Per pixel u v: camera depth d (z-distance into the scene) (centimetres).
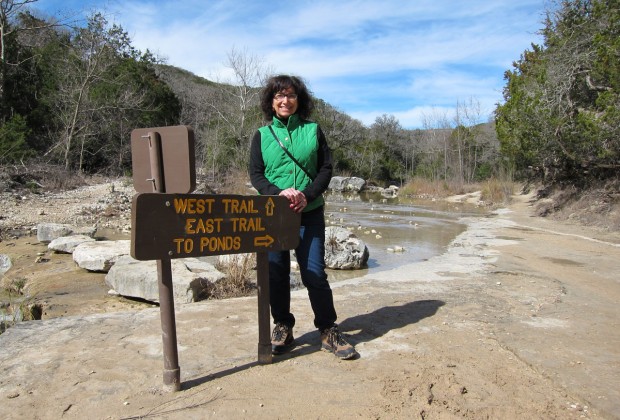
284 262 364
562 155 1612
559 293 577
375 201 2638
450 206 2308
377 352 375
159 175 301
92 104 2725
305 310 488
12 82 2536
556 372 341
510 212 1906
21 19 2994
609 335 423
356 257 855
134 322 440
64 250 947
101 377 325
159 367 341
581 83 1619
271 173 357
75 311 588
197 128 3669
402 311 486
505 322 455
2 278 792
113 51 3017
